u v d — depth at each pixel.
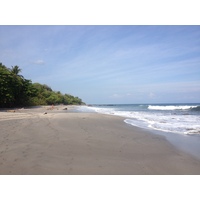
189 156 5.47
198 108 38.81
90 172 4.21
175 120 15.43
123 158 5.18
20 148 5.73
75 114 19.91
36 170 4.20
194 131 9.66
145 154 5.59
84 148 6.01
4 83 34.00
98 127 10.53
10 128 9.15
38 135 7.71
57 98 75.94
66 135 7.91
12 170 4.16
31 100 50.00
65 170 4.25
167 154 5.63
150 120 15.38
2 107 36.91
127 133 8.95
